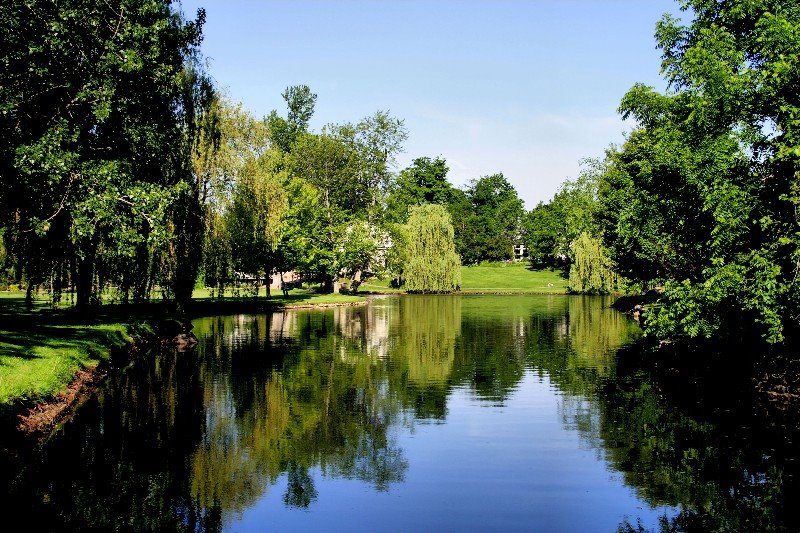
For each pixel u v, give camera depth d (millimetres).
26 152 15570
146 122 21203
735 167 15516
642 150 30250
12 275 24891
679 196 18234
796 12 14578
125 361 23094
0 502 10305
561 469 12086
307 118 87000
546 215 103500
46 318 27547
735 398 17594
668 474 11742
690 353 23344
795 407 15680
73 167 16859
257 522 9711
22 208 17641
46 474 11641
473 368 23297
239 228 36094
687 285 16859
